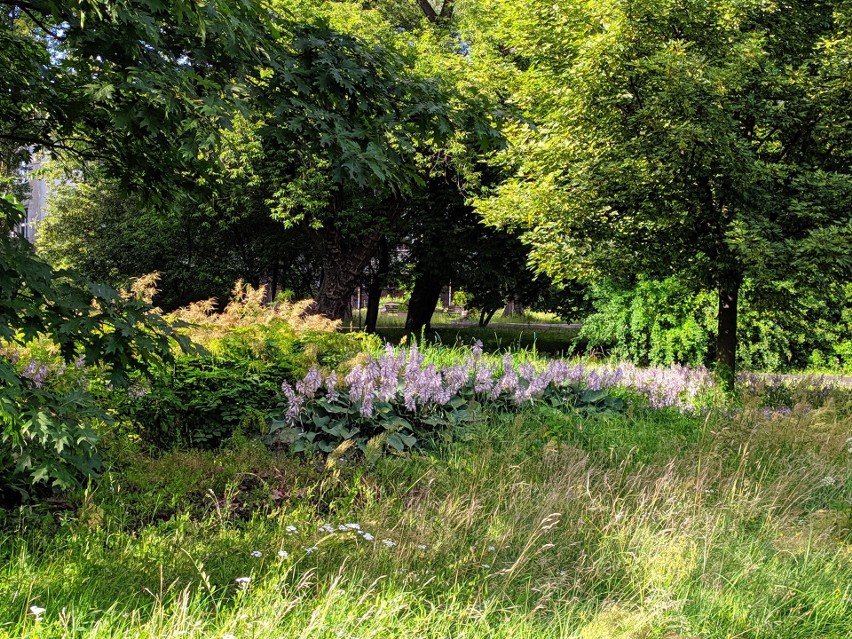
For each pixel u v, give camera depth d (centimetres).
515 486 514
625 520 459
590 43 823
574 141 909
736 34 852
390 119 473
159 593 316
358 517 456
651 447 688
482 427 671
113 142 494
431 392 670
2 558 346
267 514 465
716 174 848
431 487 538
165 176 512
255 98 461
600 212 916
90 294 392
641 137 852
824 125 848
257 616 293
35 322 368
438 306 4284
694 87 772
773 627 362
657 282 1363
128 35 388
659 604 345
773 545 458
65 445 362
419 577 361
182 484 486
